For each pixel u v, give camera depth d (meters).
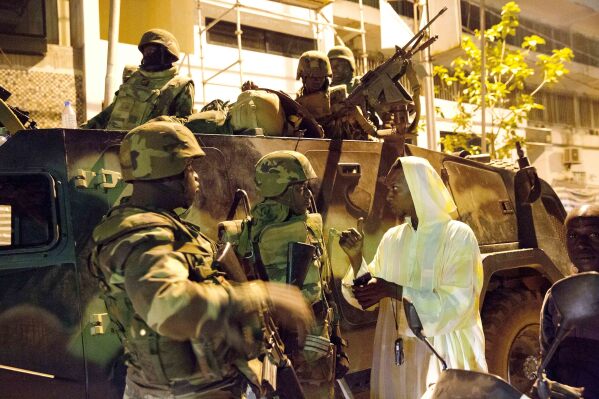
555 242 4.93
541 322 2.49
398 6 12.19
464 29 13.85
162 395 1.96
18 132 2.60
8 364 2.37
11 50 6.98
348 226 3.64
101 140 2.71
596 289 2.18
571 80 17.41
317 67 4.33
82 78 7.42
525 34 15.95
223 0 9.12
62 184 2.60
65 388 2.44
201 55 8.41
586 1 15.81
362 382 3.57
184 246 1.91
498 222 4.70
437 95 13.55
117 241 1.87
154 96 3.90
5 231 4.44
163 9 7.45
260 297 2.07
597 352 2.29
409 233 2.96
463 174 4.59
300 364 2.70
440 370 2.77
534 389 2.27
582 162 16.58
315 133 3.95
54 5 7.54
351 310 3.54
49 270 2.49
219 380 2.00
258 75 9.61
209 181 3.06
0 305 2.40
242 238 2.84
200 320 1.78
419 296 2.65
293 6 9.98
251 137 3.32
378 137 4.62
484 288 4.15
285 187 2.81
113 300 1.97
